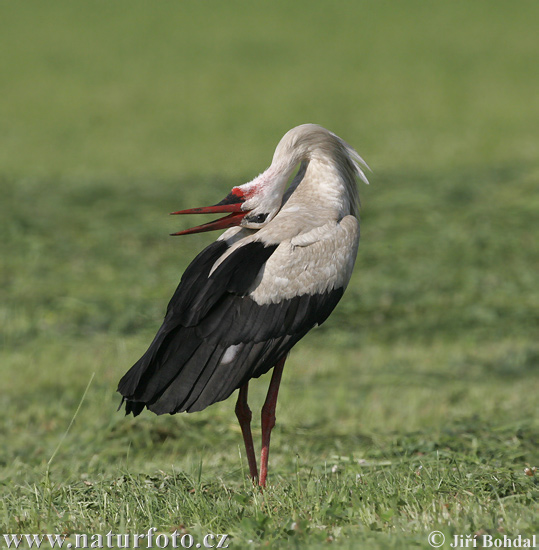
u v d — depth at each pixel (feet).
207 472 26.07
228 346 21.84
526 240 60.49
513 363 41.29
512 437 28.53
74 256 59.57
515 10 177.47
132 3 186.19
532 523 18.42
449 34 163.84
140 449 30.17
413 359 42.47
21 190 77.71
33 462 28.73
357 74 140.15
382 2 185.78
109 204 72.28
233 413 33.63
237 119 113.39
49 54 153.58
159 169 86.94
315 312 22.95
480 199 70.38
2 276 55.06
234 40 162.81
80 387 37.19
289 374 39.42
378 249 59.82
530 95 124.36
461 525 18.53
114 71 144.05
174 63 149.07
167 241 62.34
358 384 38.88
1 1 185.57
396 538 17.60
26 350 42.22
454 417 33.09
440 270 55.72
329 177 24.54
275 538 18.19
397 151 92.07
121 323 46.37
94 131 109.60
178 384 21.39
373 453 27.71
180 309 21.86
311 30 169.17
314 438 31.04
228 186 74.02
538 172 77.61
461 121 109.60
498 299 51.21
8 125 112.88
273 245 22.88
